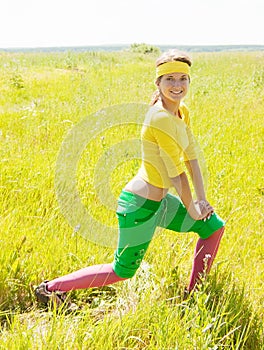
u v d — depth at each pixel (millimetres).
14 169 5988
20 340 3158
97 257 4344
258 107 11773
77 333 3291
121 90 13766
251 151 7691
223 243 4637
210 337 3240
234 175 6543
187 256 4492
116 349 3283
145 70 20828
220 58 28922
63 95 12914
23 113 9930
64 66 21734
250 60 27359
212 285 3943
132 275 3754
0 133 7695
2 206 5066
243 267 4375
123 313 3779
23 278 4020
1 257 4043
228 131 8938
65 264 4230
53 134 8164
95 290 4137
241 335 3473
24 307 3887
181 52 3443
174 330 3385
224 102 12297
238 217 5332
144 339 3453
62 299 3848
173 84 3420
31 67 20438
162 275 4207
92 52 27547
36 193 5383
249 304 3801
